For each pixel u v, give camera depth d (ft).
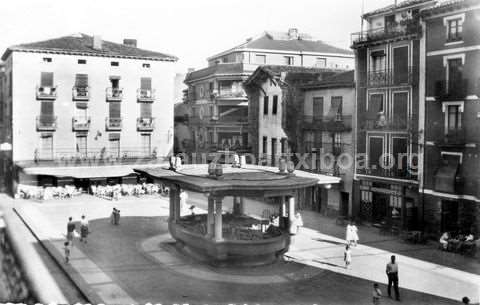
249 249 78.18
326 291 69.21
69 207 137.08
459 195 98.12
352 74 136.67
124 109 172.45
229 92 188.34
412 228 107.86
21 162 157.89
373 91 121.49
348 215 126.52
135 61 172.76
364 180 121.90
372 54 122.01
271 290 69.26
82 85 165.37
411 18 118.42
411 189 109.81
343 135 131.34
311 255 88.94
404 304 64.44
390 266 66.54
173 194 93.91
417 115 109.29
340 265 82.48
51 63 161.48
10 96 161.38
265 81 163.32
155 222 119.24
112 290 68.08
